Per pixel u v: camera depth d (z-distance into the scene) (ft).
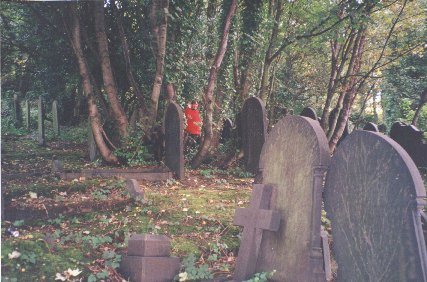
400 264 10.57
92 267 13.37
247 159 30.22
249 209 13.71
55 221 17.04
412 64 45.93
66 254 13.71
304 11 36.94
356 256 11.50
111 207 18.95
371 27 40.01
